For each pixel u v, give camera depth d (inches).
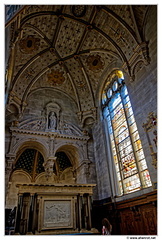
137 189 451.2
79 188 461.4
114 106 640.4
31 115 681.6
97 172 657.6
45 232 382.9
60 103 768.9
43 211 401.7
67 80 782.5
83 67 733.9
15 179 845.8
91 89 761.0
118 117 601.9
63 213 419.2
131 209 439.5
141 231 408.5
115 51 610.5
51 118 697.6
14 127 608.7
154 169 382.6
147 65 458.0
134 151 485.7
